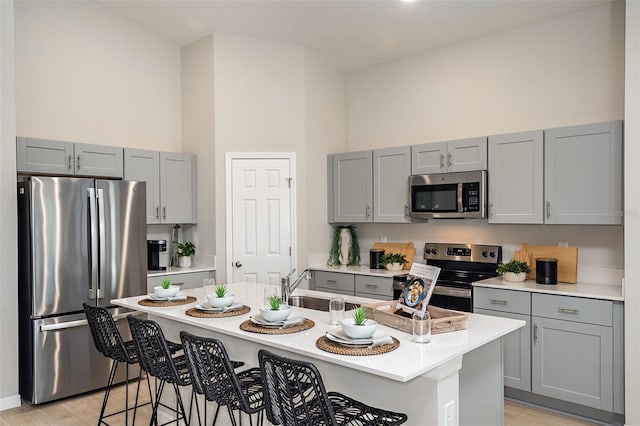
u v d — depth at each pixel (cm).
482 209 394
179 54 524
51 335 362
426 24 423
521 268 376
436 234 469
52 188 362
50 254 361
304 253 496
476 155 403
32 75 420
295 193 493
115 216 394
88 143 432
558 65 393
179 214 486
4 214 350
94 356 384
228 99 481
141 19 479
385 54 492
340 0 400
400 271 460
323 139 518
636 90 301
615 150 330
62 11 439
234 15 445
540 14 391
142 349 253
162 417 322
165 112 512
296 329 228
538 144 367
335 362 185
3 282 350
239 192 485
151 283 434
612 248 365
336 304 237
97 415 342
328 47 492
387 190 466
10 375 355
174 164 483
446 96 463
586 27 379
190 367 222
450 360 190
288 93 496
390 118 507
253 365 260
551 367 338
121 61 478
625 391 305
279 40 487
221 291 280
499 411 255
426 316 205
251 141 487
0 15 347
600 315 317
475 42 443
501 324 238
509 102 421
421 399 195
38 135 423
